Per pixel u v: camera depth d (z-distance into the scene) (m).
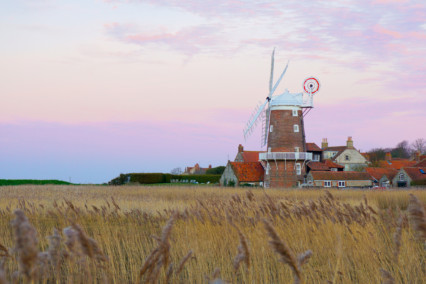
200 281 8.13
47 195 32.38
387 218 10.74
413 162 99.88
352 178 67.75
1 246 4.29
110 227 13.68
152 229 15.00
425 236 3.29
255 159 85.00
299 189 37.72
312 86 63.38
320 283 7.73
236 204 12.84
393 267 8.42
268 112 63.97
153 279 3.58
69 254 4.33
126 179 73.88
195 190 36.47
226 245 9.79
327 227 10.18
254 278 7.93
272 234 3.05
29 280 2.52
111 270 7.59
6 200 25.05
